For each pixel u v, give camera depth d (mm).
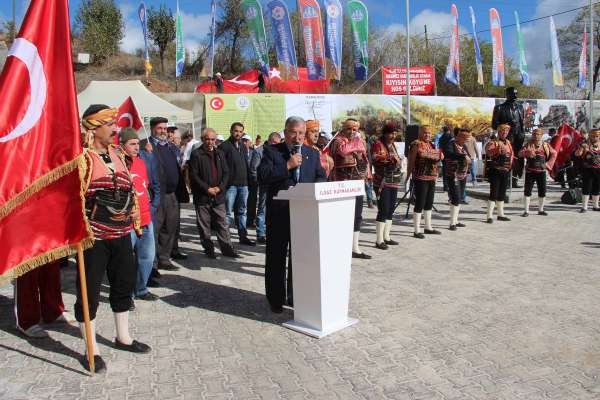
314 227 4738
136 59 36906
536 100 24531
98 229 4090
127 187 4285
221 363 4301
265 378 4031
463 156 10109
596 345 4613
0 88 3811
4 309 5730
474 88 37812
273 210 5344
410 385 3896
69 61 3965
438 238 9406
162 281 6758
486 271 7098
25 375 4094
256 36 16688
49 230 3920
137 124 9055
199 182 7848
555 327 5035
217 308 5684
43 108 3900
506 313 5434
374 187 8641
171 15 35656
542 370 4137
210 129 7941
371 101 20812
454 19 19953
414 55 38562
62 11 3992
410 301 5836
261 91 23062
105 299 6043
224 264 7684
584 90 33031
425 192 9461
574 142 14898
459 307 5625
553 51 22562
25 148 3832
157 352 4527
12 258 3818
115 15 36062
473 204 13773
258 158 10273
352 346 4605
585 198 12375
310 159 5605
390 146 8578
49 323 5230
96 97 14164
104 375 4094
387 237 8891
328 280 4863
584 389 3828
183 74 34594
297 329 4953
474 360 4316
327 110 19938
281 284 5445
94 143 4168
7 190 3762
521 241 9055
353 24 16531
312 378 4023
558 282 6535
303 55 31719
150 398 3736
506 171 10844
